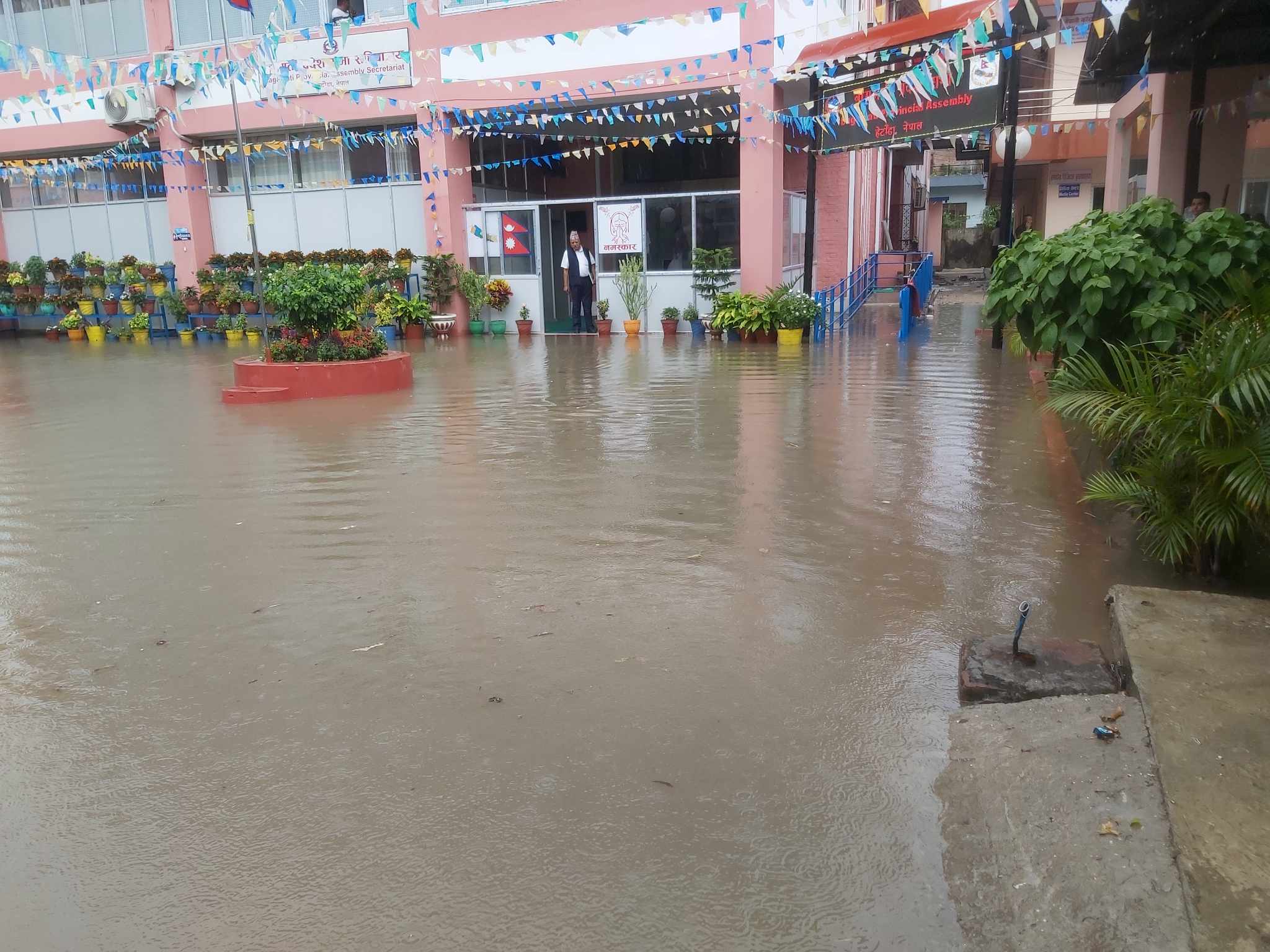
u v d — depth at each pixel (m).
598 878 2.45
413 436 8.10
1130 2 7.65
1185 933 2.05
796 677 3.49
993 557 4.69
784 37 11.85
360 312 11.93
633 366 12.34
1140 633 3.39
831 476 6.30
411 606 4.28
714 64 14.79
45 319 21.03
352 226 18.23
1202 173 10.95
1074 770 2.71
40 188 20.56
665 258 16.36
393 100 16.03
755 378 10.87
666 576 4.54
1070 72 19.48
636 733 3.13
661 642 3.81
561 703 3.35
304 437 8.23
